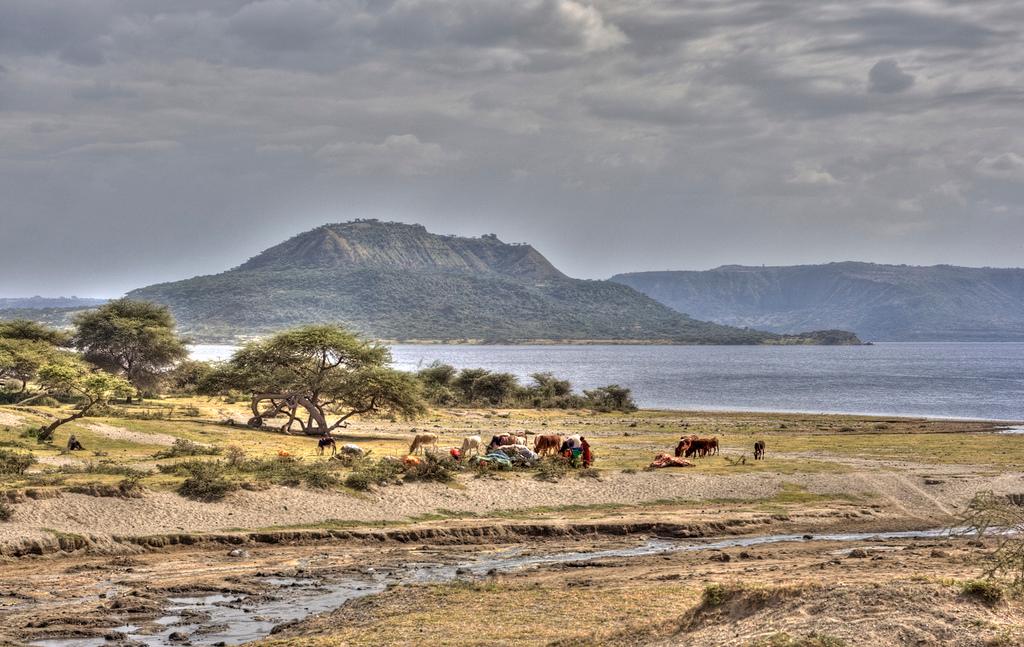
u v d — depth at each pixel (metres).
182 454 61.25
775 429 103.25
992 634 21.12
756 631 22.69
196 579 36.00
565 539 46.94
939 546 43.06
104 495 44.12
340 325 91.25
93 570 37.16
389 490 51.78
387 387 83.94
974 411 141.38
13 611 31.06
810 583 25.05
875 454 75.25
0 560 37.75
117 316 122.25
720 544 45.94
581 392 181.50
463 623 28.14
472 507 51.22
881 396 177.88
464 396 137.62
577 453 62.84
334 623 28.92
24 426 68.62
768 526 50.28
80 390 70.75
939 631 21.47
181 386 129.00
